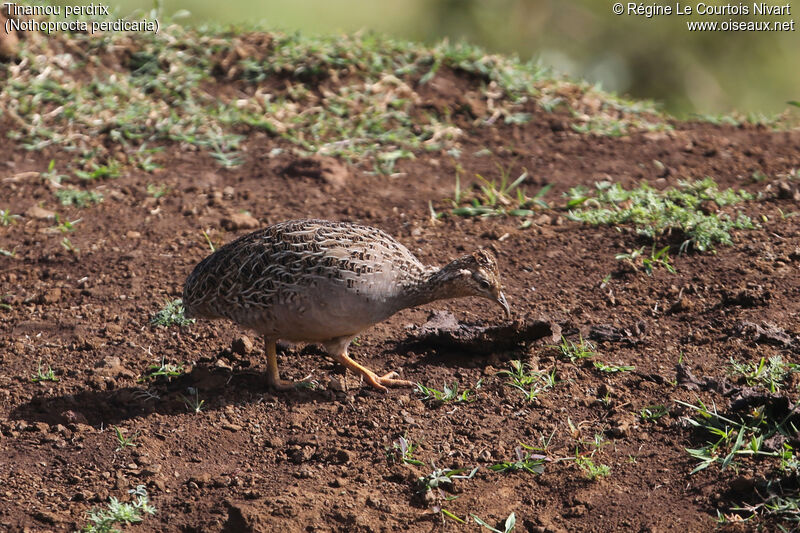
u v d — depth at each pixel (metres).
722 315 11.74
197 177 16.52
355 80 19.36
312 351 11.69
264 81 19.22
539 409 10.16
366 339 11.87
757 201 14.88
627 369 10.75
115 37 19.75
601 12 33.62
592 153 17.36
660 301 12.26
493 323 11.91
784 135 18.55
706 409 9.74
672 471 8.96
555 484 8.98
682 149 17.50
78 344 11.77
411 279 10.41
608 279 12.82
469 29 33.38
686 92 32.22
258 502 8.73
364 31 22.34
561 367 10.92
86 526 8.52
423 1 34.19
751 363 10.56
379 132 18.00
